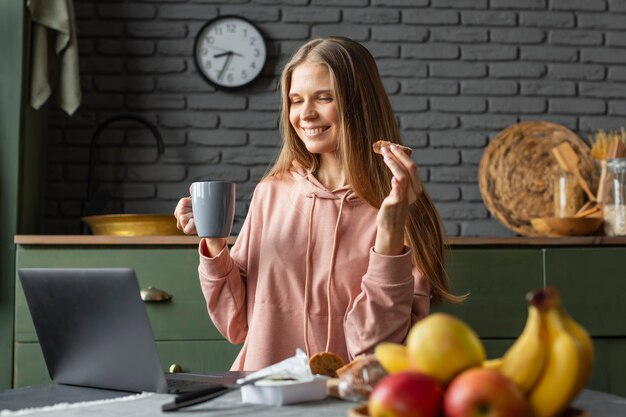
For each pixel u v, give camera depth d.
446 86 3.04
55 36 2.70
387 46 3.04
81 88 2.96
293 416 0.91
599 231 2.61
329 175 1.78
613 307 2.30
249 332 1.69
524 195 2.95
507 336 2.29
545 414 0.76
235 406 0.98
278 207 1.76
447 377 0.77
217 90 2.99
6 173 2.45
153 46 2.99
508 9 3.08
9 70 2.48
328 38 1.77
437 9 3.06
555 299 0.77
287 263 1.69
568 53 3.08
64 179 2.94
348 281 1.64
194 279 2.31
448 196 3.02
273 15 3.01
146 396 1.07
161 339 2.30
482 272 2.30
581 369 0.75
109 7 2.99
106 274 1.06
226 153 2.97
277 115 2.99
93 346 1.13
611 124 3.07
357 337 1.49
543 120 3.06
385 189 1.71
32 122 2.68
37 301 1.16
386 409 0.74
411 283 1.46
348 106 1.70
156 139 2.92
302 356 1.07
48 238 2.29
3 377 2.32
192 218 1.59
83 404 1.00
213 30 2.97
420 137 3.03
